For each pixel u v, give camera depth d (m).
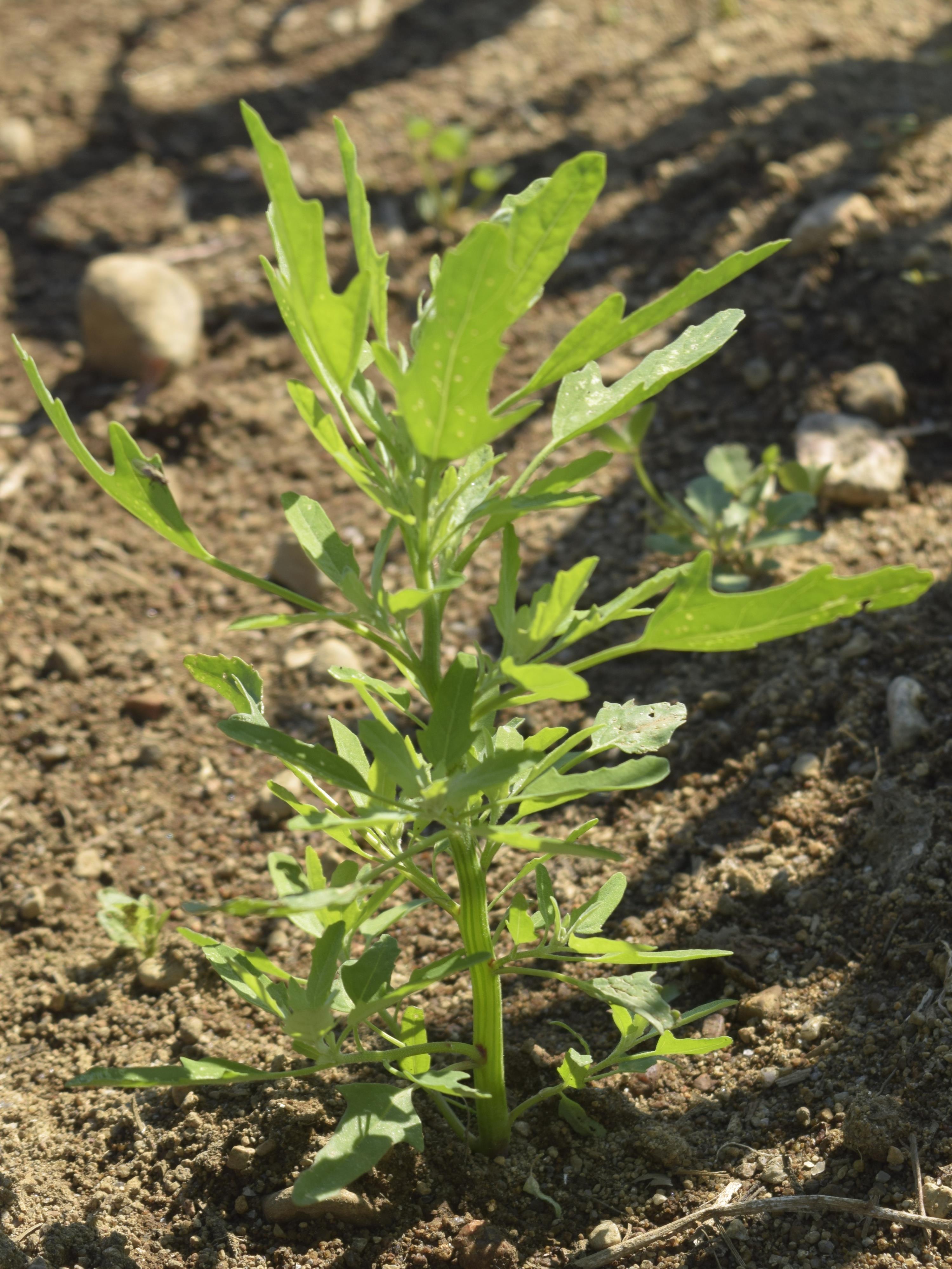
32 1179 1.88
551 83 4.82
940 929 2.03
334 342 1.33
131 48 5.16
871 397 3.30
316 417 1.48
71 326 3.94
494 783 1.37
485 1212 1.79
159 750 2.80
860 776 2.38
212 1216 1.79
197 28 5.30
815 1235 1.68
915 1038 1.88
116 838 2.61
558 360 1.42
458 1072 1.72
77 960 2.34
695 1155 1.84
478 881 1.66
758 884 2.24
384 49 5.15
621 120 4.52
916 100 4.32
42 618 3.11
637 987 1.67
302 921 1.66
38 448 3.53
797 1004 2.03
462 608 3.10
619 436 2.95
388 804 1.52
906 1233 1.65
